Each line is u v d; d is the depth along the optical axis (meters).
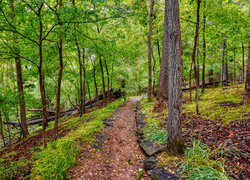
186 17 8.44
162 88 7.87
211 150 3.45
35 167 3.68
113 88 20.67
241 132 3.85
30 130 13.61
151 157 3.76
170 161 3.34
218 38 8.75
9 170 3.65
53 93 15.05
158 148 4.02
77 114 13.06
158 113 7.37
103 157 4.30
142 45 14.67
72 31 5.22
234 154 3.07
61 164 3.52
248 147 3.20
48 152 4.43
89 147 4.84
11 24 4.33
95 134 5.88
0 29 4.26
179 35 3.37
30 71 7.88
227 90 10.31
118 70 14.55
